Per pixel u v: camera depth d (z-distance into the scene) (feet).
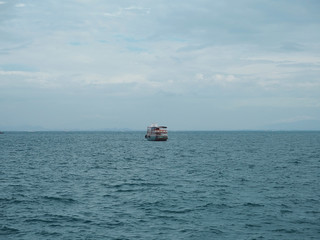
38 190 122.21
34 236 72.64
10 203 101.50
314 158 249.75
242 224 80.33
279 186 128.47
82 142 564.30
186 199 106.93
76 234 74.08
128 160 243.40
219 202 102.17
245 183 136.05
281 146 425.69
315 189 122.01
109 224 81.00
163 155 289.12
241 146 430.20
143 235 73.41
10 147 401.90
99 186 131.54
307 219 83.56
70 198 108.88
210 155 285.23
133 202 103.40
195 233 74.33
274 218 84.74
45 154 296.30
